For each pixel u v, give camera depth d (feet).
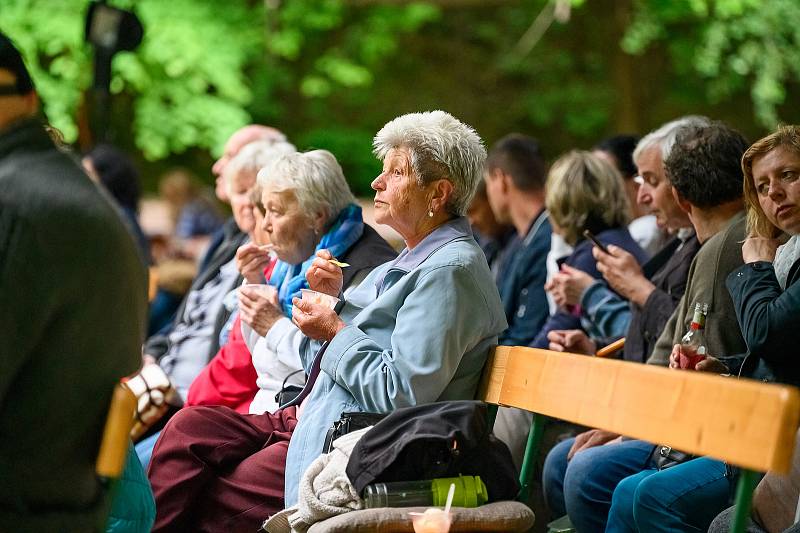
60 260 15.03
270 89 89.56
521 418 26.78
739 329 21.97
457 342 21.02
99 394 15.76
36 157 15.61
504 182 36.04
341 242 25.77
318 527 18.28
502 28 94.99
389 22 88.43
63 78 71.41
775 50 70.95
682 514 20.03
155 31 74.08
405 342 20.95
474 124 93.76
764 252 21.33
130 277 15.92
